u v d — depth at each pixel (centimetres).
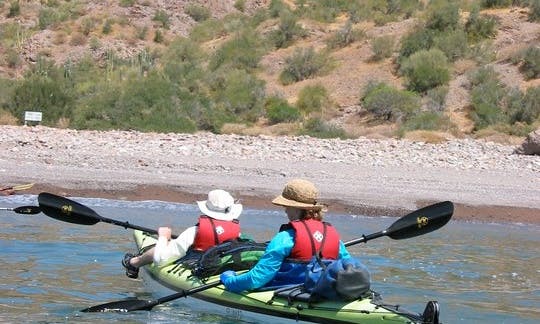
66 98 3409
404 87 3931
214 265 798
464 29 4353
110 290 898
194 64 4603
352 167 2094
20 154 1998
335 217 1558
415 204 1659
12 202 1518
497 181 1992
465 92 3775
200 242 841
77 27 5612
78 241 1199
